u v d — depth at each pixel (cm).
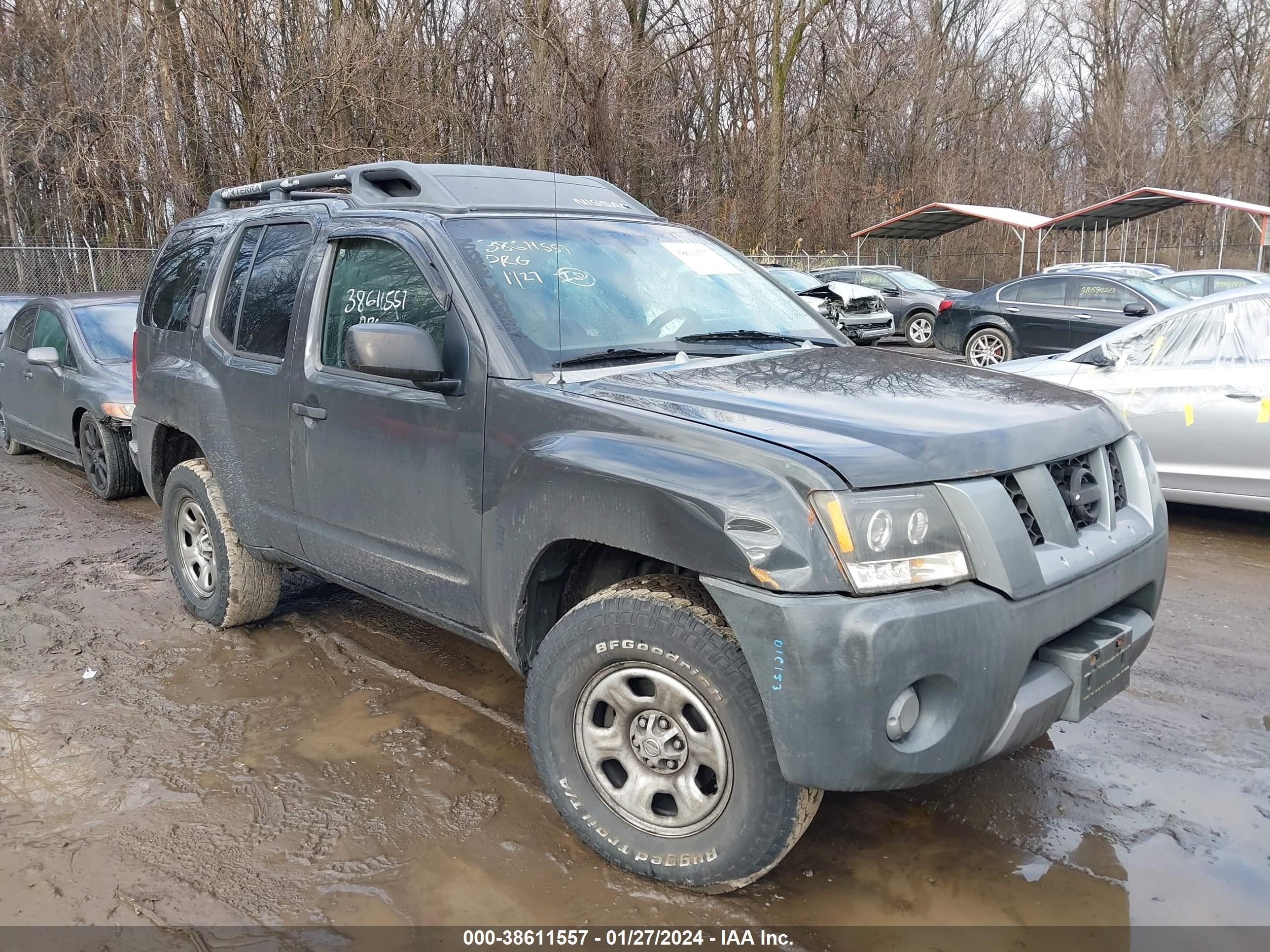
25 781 332
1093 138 4003
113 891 271
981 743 237
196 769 339
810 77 3509
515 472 286
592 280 346
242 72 1936
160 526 675
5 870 281
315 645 450
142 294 508
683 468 246
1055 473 272
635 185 2609
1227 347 607
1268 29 3969
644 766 267
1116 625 269
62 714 382
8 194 2181
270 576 450
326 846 292
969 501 235
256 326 409
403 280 340
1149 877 275
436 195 367
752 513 231
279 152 2005
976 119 3919
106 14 2062
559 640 275
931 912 261
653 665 257
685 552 242
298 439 376
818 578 225
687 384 291
